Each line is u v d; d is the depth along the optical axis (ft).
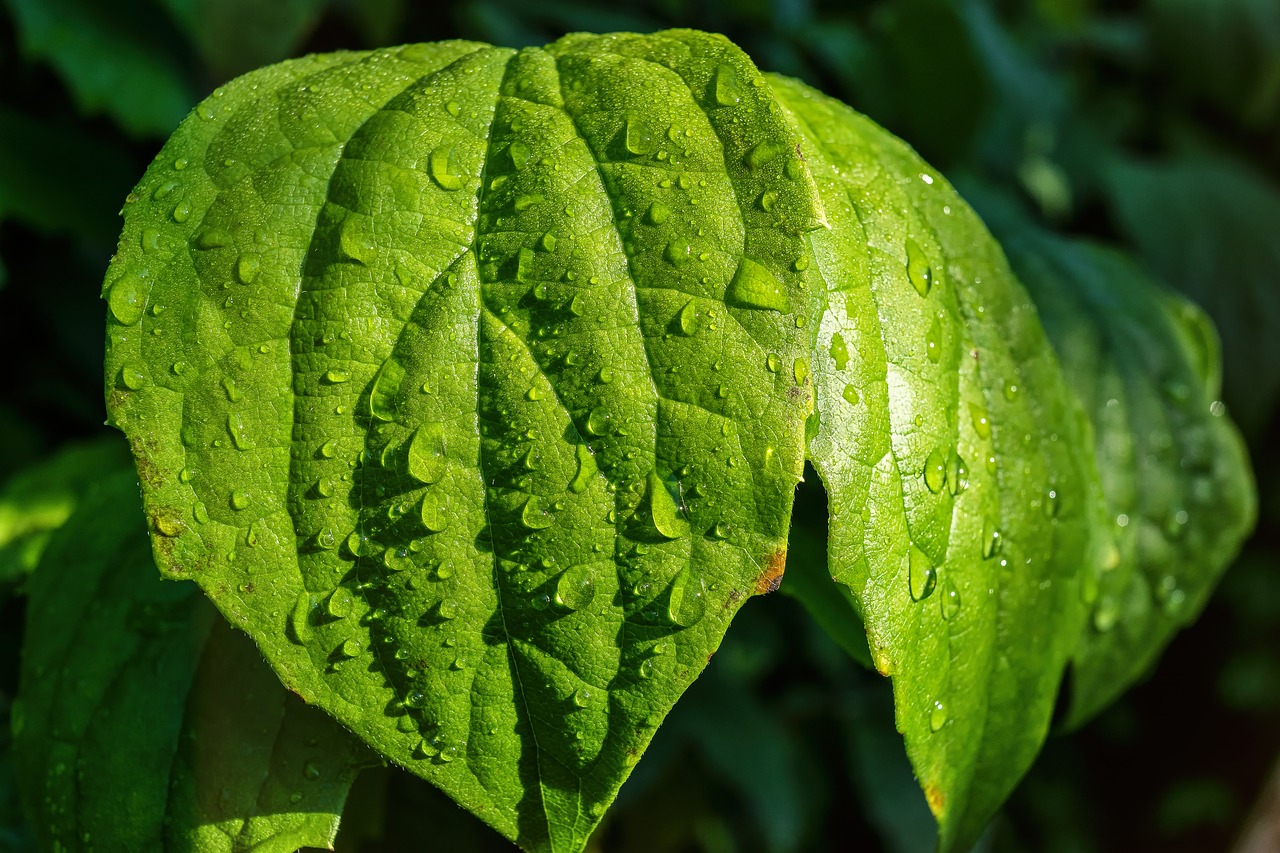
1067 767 2.48
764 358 0.89
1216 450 1.18
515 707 0.89
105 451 1.30
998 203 1.41
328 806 0.96
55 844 0.98
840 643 1.00
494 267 0.91
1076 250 1.30
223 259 0.91
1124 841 2.45
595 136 0.92
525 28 1.76
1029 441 1.01
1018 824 2.47
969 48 1.75
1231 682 2.28
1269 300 1.90
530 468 0.89
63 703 1.00
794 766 1.94
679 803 1.75
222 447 0.89
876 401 0.93
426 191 0.92
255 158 0.93
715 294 0.89
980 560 0.97
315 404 0.89
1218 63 2.19
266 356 0.90
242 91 0.95
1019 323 1.03
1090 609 1.12
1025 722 1.01
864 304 0.95
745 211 0.90
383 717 0.89
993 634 0.98
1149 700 2.39
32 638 1.03
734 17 1.94
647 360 0.89
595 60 0.95
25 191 1.45
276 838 0.95
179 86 1.54
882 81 1.85
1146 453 1.17
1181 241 1.90
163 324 0.90
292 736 0.97
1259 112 2.19
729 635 1.77
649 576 0.88
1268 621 2.24
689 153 0.91
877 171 1.00
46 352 1.61
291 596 0.89
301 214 0.92
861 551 0.92
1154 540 1.16
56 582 1.04
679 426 0.89
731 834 2.09
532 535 0.88
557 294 0.90
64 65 1.44
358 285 0.90
